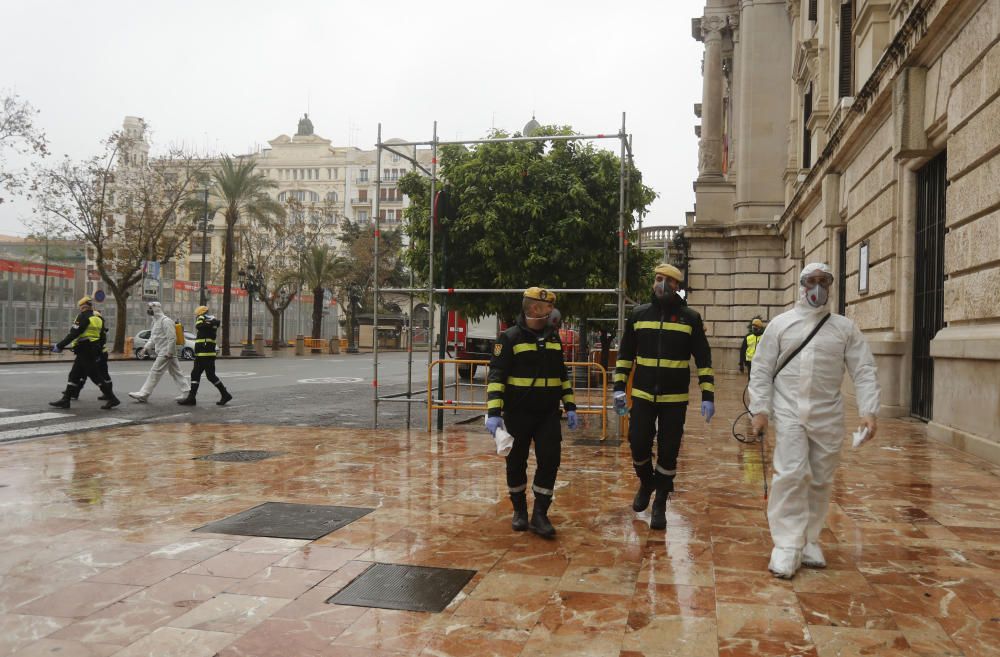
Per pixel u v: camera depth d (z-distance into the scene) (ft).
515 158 53.83
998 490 20.58
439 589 12.60
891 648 10.32
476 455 26.18
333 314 229.45
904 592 12.55
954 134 29.30
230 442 29.30
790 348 14.07
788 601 12.12
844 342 13.96
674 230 103.50
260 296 166.91
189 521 16.94
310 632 10.78
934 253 34.73
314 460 25.12
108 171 115.34
